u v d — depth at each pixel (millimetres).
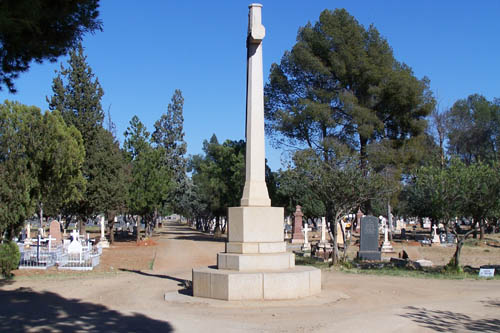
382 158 32469
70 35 9070
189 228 96750
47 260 19594
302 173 20156
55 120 19625
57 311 9766
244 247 11320
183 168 63375
